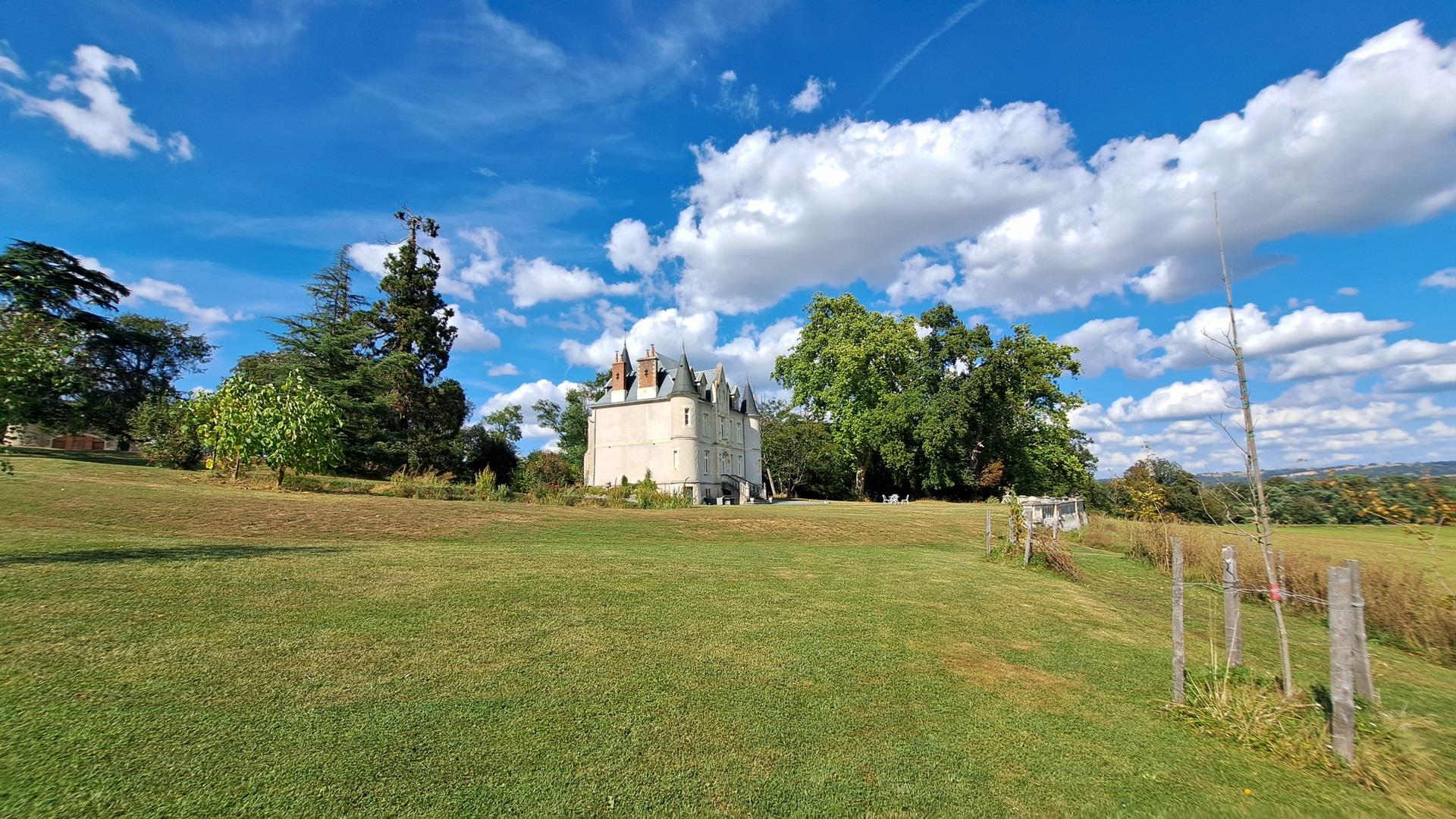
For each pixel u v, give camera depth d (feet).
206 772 14.21
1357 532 65.87
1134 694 24.47
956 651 27.89
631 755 16.78
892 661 25.79
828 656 25.66
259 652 21.18
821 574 44.14
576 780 15.37
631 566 42.04
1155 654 30.27
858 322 172.65
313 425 78.43
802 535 74.84
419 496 85.66
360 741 16.16
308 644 22.34
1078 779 17.52
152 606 24.77
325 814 13.17
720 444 200.64
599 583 35.37
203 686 18.31
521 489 114.62
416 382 149.59
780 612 31.94
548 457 151.23
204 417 79.61
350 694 18.75
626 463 190.19
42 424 125.70
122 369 165.17
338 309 164.45
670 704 20.03
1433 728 23.08
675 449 182.29
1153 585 52.42
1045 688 24.34
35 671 17.94
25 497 53.11
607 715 18.86
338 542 48.75
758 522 80.53
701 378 200.85
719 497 182.91
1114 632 34.06
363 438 132.77
